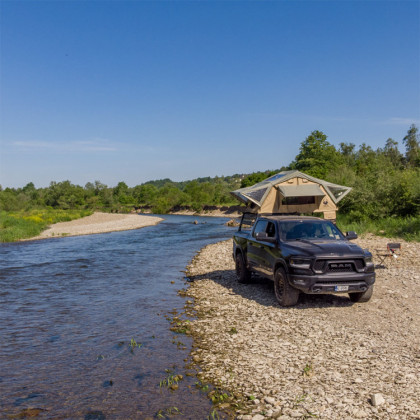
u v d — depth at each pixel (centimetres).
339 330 682
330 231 917
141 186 15388
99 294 1121
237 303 920
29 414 465
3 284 1297
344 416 412
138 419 446
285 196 1828
